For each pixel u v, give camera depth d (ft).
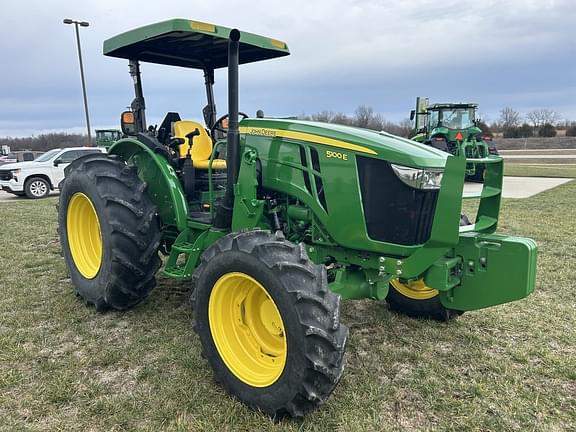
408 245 9.61
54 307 13.93
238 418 8.61
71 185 13.84
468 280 10.43
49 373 10.21
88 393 9.43
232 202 11.28
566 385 9.77
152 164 13.60
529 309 13.76
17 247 21.79
